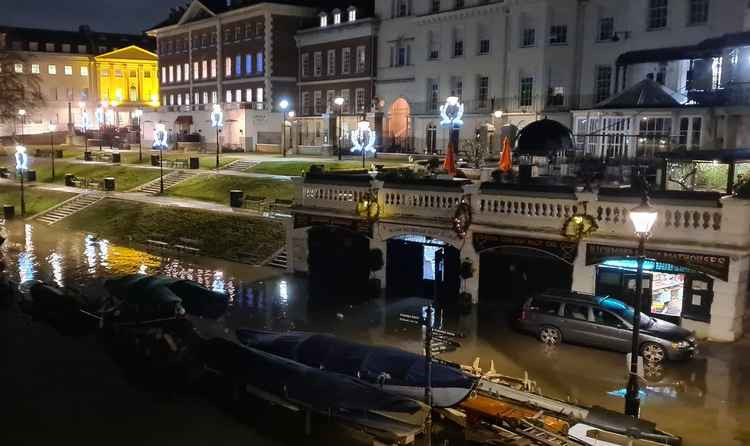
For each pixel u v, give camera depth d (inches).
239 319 1021.2
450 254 1074.1
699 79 1585.9
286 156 2635.3
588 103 2047.2
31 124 4394.7
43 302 1106.1
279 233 1515.7
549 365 805.2
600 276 924.0
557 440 599.2
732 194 893.2
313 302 1102.4
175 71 3909.9
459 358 829.8
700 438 627.8
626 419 607.5
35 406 768.9
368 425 649.0
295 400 672.4
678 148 1378.0
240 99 3353.8
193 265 1424.7
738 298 850.1
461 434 666.2
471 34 2341.3
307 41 3088.1
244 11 3216.0
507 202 979.9
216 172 2257.6
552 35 2106.3
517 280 1013.8
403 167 1642.5
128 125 4389.8
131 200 2031.3
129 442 683.4
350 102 2881.4
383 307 1061.8
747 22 1708.9
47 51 4503.0
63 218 2050.9
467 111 2370.8
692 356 802.2
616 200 885.8
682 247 847.7
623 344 826.2
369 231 1137.4
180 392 807.7
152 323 951.6
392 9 2662.4
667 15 1843.0
